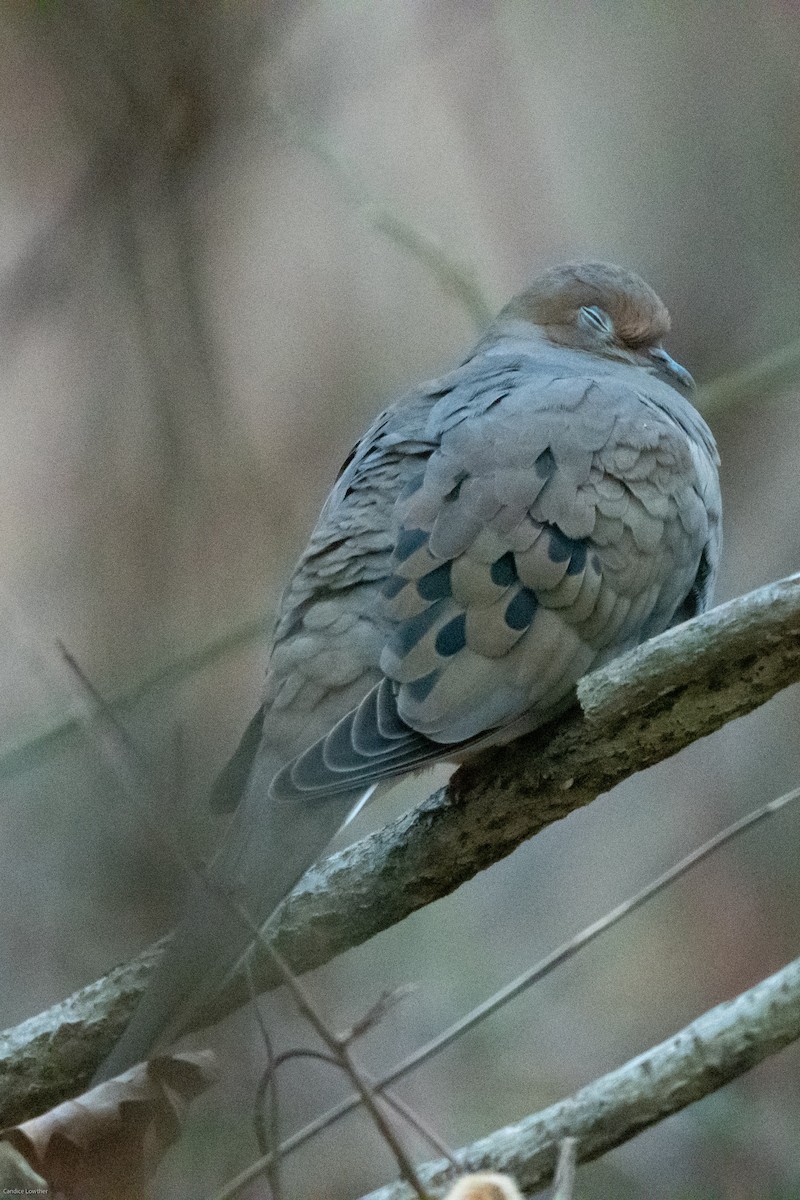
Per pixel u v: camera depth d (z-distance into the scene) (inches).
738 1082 466.3
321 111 549.0
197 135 462.3
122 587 520.1
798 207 620.7
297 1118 462.6
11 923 480.7
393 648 287.1
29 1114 272.4
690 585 326.0
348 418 612.4
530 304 407.8
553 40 643.5
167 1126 273.7
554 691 291.0
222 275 579.8
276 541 515.8
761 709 571.2
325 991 492.7
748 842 558.6
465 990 504.4
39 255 496.4
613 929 546.0
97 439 514.9
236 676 513.3
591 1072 506.0
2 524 572.7
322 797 273.1
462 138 636.7
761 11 633.6
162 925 472.4
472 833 282.0
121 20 454.6
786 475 591.2
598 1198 441.7
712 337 613.0
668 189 631.2
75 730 414.0
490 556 293.7
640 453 315.6
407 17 559.2
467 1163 253.8
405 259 624.7
